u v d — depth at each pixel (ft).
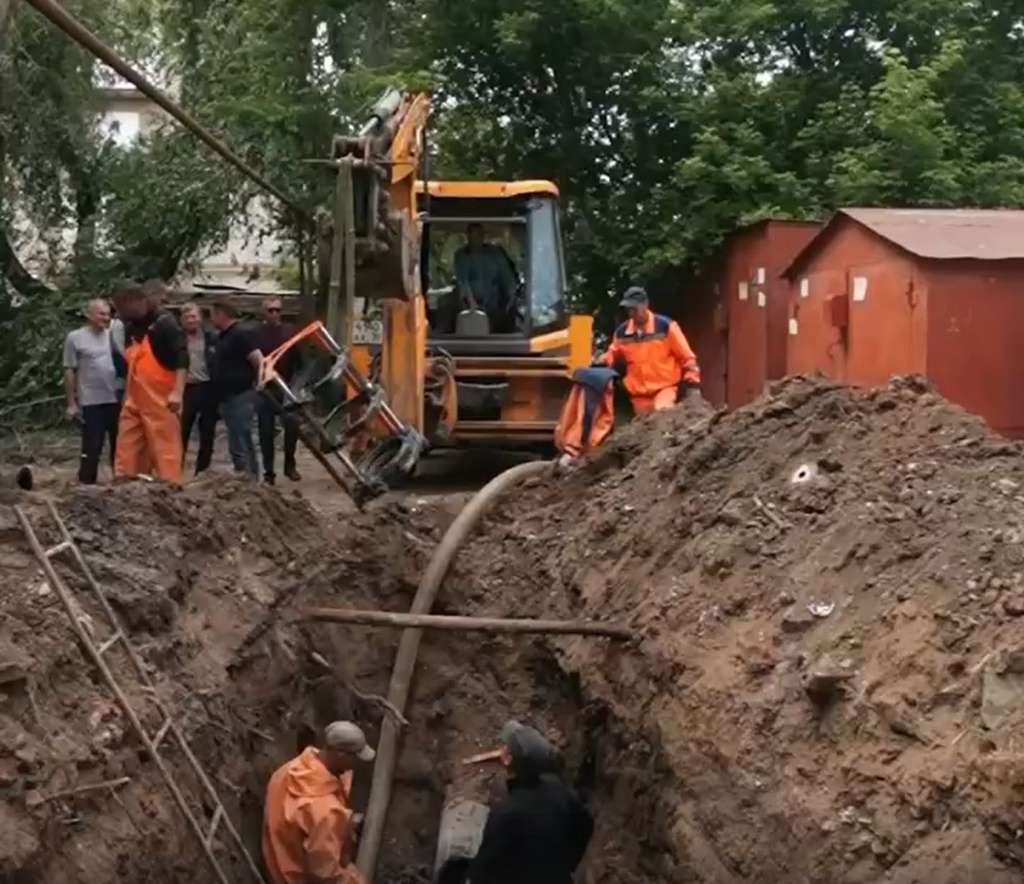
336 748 20.17
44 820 15.08
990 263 38.06
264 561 24.08
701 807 18.84
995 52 68.90
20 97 62.69
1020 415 38.40
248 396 37.91
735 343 60.54
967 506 19.30
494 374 43.98
